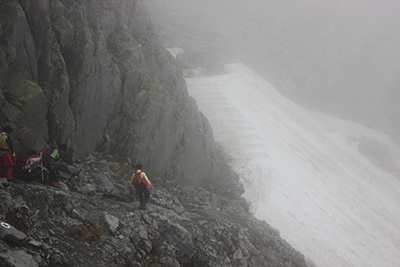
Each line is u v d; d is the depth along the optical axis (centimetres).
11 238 555
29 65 1005
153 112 1477
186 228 1030
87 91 1195
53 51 1085
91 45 1205
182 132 1752
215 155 2188
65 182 951
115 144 1384
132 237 822
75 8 1255
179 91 1962
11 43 927
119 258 736
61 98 1071
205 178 1975
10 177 742
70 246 670
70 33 1190
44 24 1065
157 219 958
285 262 1323
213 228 1131
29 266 537
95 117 1274
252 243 1296
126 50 1462
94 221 805
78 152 1186
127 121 1408
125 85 1401
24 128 910
